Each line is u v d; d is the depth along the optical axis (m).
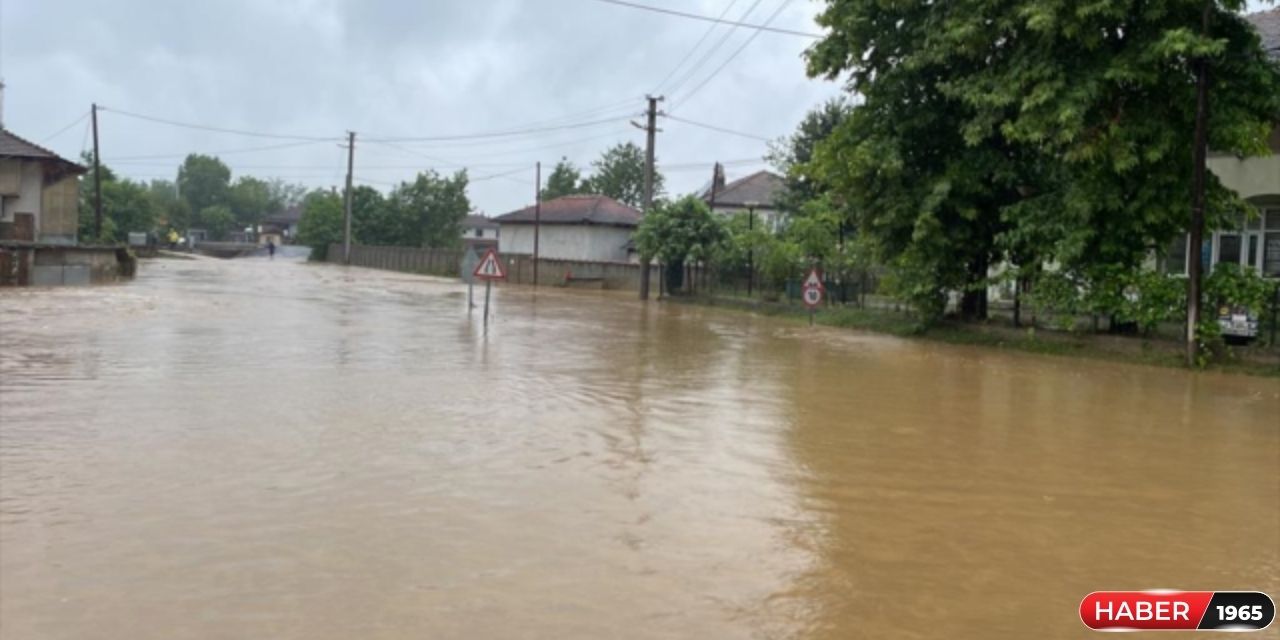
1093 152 16.94
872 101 21.64
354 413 9.34
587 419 9.46
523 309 29.39
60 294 27.67
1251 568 5.39
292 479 6.64
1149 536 5.98
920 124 20.89
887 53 21.38
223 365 12.73
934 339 21.84
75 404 9.45
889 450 8.40
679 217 39.56
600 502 6.30
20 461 7.01
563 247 61.41
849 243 30.08
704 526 5.85
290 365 12.93
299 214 129.12
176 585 4.56
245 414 9.09
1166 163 17.47
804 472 7.43
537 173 55.53
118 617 4.15
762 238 35.91
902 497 6.75
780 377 13.62
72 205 45.03
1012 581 5.06
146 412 9.09
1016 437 9.24
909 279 22.31
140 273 45.25
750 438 8.75
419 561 5.01
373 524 5.64
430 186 83.25
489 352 15.61
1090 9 16.39
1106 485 7.32
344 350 15.06
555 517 5.92
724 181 60.53
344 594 4.50
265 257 93.06
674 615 4.39
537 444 8.13
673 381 12.72
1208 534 6.05
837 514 6.25
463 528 5.62
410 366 13.31
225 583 4.60
